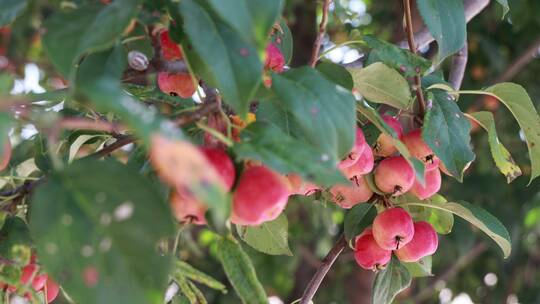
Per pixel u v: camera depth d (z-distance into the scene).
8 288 0.53
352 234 0.62
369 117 0.55
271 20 0.41
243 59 0.45
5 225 0.52
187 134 0.49
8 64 0.79
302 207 1.28
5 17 0.51
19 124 0.48
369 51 0.69
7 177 0.56
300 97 0.47
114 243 0.41
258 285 0.49
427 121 0.58
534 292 1.49
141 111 0.38
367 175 0.61
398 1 1.27
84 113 0.61
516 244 1.32
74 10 0.48
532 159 0.65
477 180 1.27
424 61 0.58
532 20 1.31
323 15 0.59
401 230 0.58
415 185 0.61
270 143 0.45
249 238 0.65
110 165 0.43
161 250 0.52
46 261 0.41
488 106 1.27
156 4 0.50
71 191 0.42
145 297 0.41
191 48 0.49
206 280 0.51
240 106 0.45
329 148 0.46
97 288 0.41
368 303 1.29
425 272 0.67
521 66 1.30
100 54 0.50
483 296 1.53
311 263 1.36
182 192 0.44
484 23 1.32
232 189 0.46
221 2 0.40
